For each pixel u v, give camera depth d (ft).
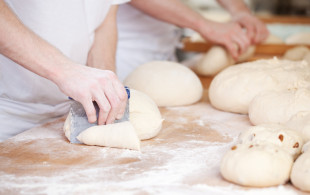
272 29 12.09
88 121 4.42
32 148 4.27
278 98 4.89
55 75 4.17
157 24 8.50
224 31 7.68
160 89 5.92
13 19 4.09
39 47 4.17
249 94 5.42
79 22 5.60
